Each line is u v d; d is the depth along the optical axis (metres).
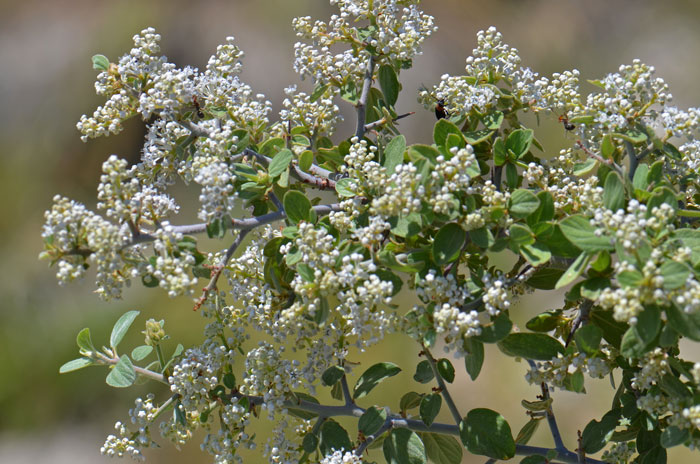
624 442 0.88
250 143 0.87
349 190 0.84
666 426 0.84
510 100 0.88
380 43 0.88
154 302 1.95
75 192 2.45
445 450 0.87
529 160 0.88
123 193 0.81
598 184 0.85
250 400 0.86
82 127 0.85
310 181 0.88
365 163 0.83
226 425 0.85
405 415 0.87
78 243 0.81
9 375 1.94
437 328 0.81
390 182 0.82
